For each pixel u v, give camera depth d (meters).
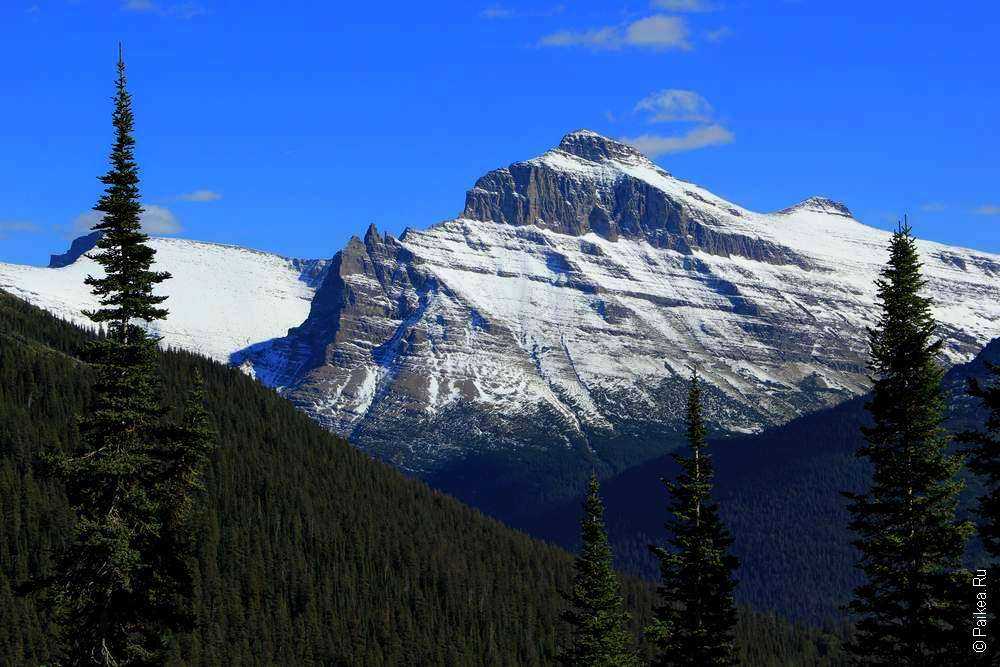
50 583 63.50
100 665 63.50
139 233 69.25
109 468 63.31
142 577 65.50
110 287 68.25
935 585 67.31
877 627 69.62
